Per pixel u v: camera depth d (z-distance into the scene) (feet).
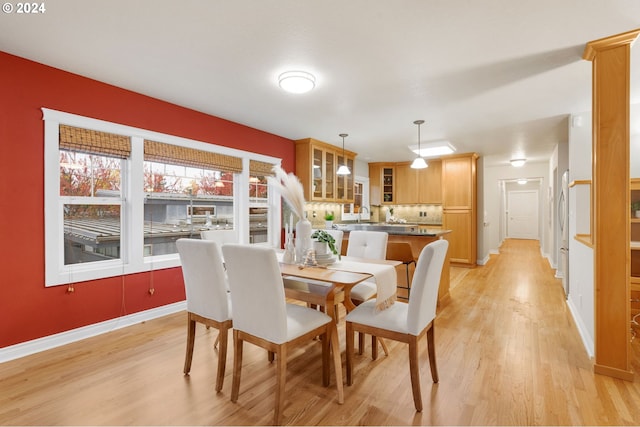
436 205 23.80
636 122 11.25
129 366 7.68
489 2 5.82
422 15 6.21
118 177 10.27
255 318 6.01
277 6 5.94
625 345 7.06
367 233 10.35
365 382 7.07
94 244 9.81
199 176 12.89
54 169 8.57
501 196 31.68
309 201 16.84
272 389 6.79
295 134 15.79
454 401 6.33
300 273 7.18
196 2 5.81
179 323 10.48
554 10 6.06
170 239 11.94
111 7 5.95
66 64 8.32
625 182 6.93
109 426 5.58
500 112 12.15
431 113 12.32
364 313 6.91
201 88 9.89
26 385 6.82
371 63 8.20
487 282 16.66
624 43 6.83
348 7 5.97
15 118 7.92
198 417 5.84
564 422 5.69
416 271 6.14
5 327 7.86
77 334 9.09
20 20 6.36
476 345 8.95
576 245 11.05
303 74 8.61
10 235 7.90
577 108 11.69
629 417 5.81
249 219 14.65
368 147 19.04
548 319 11.05
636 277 10.29
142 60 8.09
